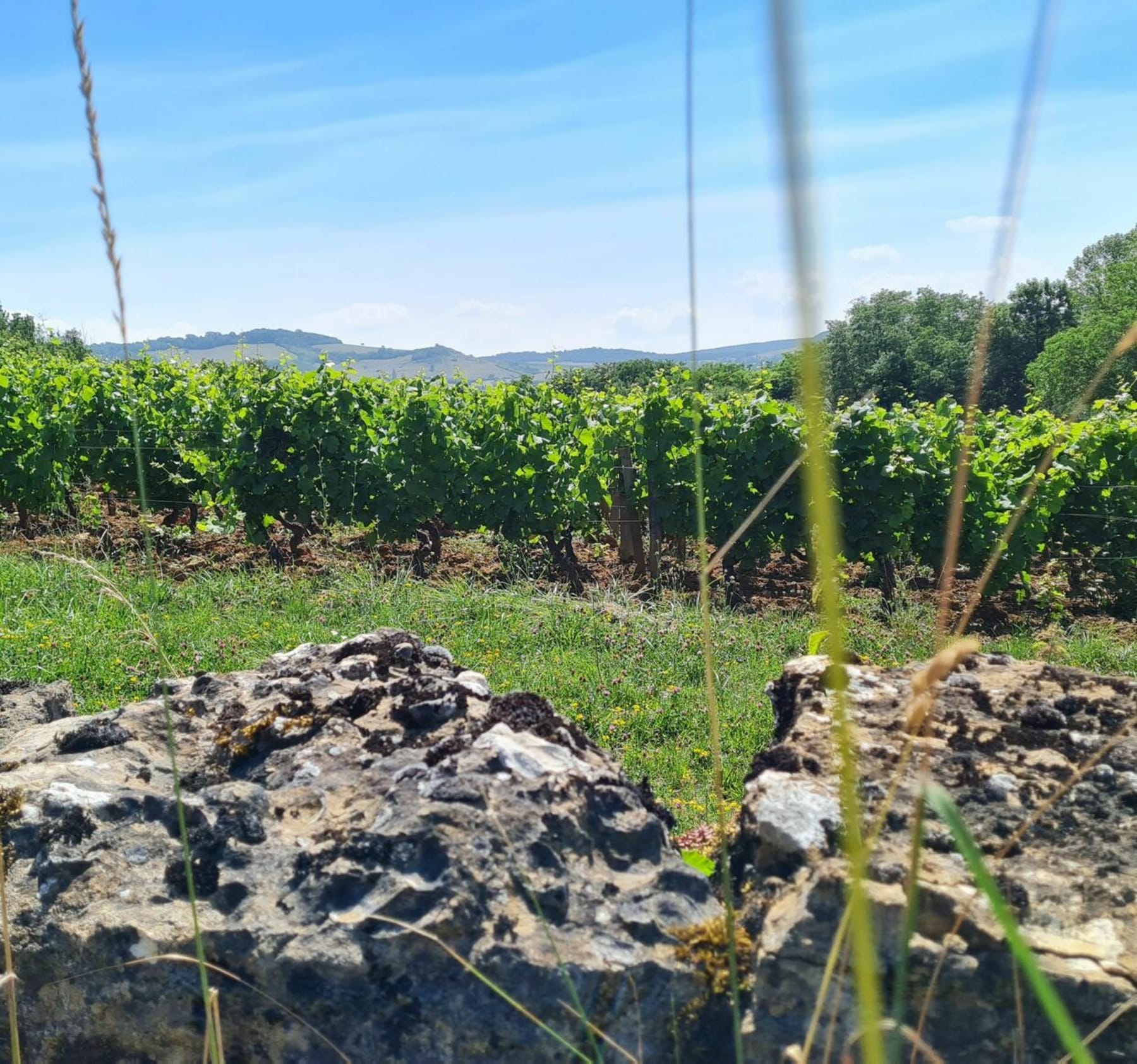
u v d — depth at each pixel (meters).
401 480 11.89
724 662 7.33
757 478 10.95
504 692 6.54
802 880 2.07
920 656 7.61
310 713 2.89
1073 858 2.08
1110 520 11.08
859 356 62.53
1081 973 1.81
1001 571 10.74
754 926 2.08
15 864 2.44
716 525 11.12
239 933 2.15
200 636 7.50
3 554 11.02
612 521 12.12
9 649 6.91
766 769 2.42
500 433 11.80
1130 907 1.95
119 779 2.64
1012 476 11.26
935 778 2.31
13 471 12.87
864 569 12.41
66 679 6.59
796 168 0.45
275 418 11.87
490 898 2.11
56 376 15.04
